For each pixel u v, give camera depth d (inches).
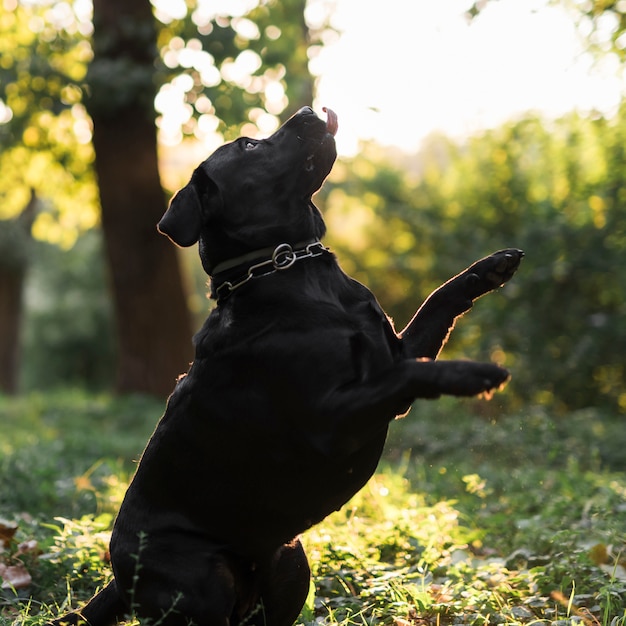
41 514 227.3
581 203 497.0
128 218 544.1
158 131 551.5
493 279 144.8
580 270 480.4
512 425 341.1
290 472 132.6
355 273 681.0
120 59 508.7
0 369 1018.7
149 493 142.7
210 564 136.6
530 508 241.3
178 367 553.0
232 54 519.8
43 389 1376.7
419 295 627.5
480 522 227.9
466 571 181.0
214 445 135.6
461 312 145.9
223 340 134.5
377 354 127.8
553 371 470.0
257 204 139.9
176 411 140.6
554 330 480.7
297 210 141.4
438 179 629.6
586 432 355.6
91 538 194.2
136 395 538.9
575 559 180.5
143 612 139.0
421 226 605.6
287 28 598.9
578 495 238.8
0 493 252.1
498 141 552.1
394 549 199.2
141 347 550.0
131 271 545.6
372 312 133.0
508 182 548.4
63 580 183.6
